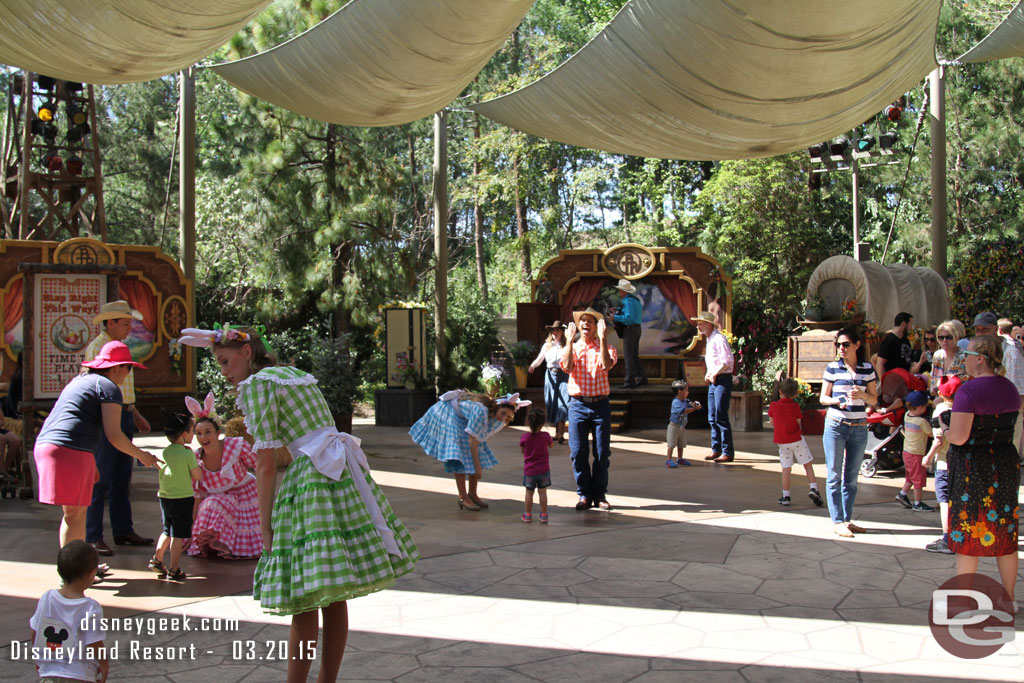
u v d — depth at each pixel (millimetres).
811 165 17750
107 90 30547
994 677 3799
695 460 10773
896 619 4617
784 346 16594
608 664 4012
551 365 12211
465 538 6559
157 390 14109
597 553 6094
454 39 8852
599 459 7695
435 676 3877
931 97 14406
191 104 14398
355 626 4578
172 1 7312
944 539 6055
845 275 14766
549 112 10180
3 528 6914
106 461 6066
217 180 27688
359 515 3391
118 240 29891
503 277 29484
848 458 6621
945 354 8289
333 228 20141
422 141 33812
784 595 5074
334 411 12844
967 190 26453
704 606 4879
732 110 9477
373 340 22172
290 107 10898
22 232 14852
